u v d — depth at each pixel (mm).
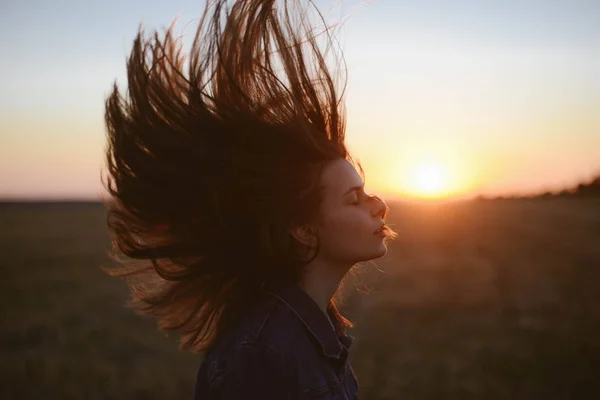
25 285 12234
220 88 1316
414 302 8922
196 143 1264
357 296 9219
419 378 5551
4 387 5660
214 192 1237
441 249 16766
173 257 1295
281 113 1307
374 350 6523
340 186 1262
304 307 1235
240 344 1182
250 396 1133
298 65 1359
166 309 1440
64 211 74438
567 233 20547
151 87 1316
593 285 10039
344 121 1424
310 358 1202
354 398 1356
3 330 8047
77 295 10805
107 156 1365
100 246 21766
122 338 7488
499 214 32500
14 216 57000
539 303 8773
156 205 1283
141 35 1354
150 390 5578
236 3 1372
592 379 5359
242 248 1253
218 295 1352
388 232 1316
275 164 1233
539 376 5512
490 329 7254
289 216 1229
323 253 1272
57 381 5801
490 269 12391
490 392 5137
